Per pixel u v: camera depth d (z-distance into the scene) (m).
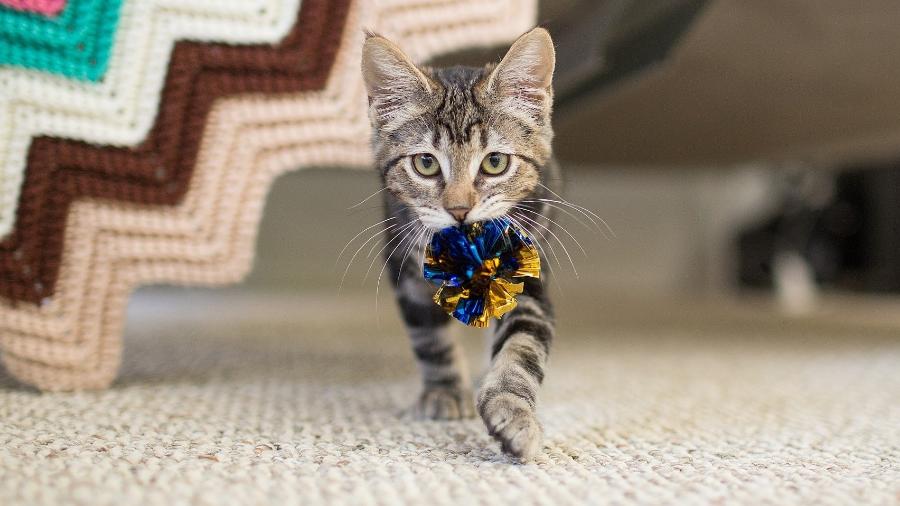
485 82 0.53
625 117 0.83
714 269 1.70
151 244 0.57
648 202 1.72
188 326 0.94
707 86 0.75
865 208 1.36
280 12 0.56
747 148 1.02
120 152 0.56
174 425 0.50
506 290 0.49
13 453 0.44
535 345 0.50
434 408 0.54
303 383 0.62
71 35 0.54
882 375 0.66
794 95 0.78
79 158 0.55
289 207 1.54
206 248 0.58
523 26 0.59
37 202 0.55
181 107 0.56
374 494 0.41
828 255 1.40
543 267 0.53
